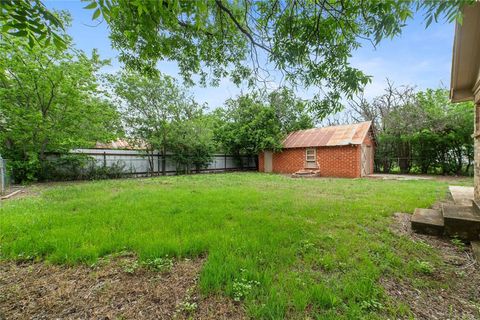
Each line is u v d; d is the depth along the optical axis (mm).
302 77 3570
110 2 2078
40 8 1775
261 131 15211
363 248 2727
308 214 4180
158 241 2771
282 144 15242
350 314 1625
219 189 7277
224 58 4449
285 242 2830
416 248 2791
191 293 1888
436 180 10062
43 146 9461
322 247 2754
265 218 3883
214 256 2402
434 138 12203
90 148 11555
